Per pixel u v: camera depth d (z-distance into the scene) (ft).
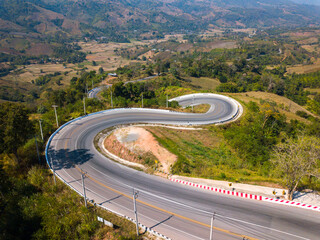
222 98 320.29
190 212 93.35
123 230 86.28
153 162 134.72
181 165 128.16
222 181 112.98
